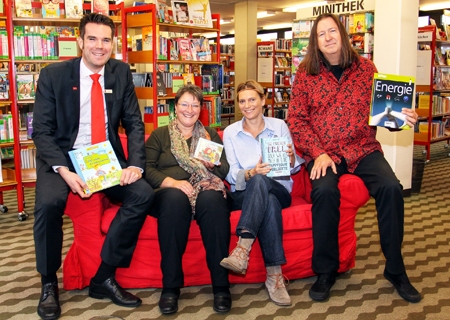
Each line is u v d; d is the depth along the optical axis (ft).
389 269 7.89
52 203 7.15
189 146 8.75
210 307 7.68
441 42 23.07
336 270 8.01
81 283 8.21
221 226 7.50
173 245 7.42
